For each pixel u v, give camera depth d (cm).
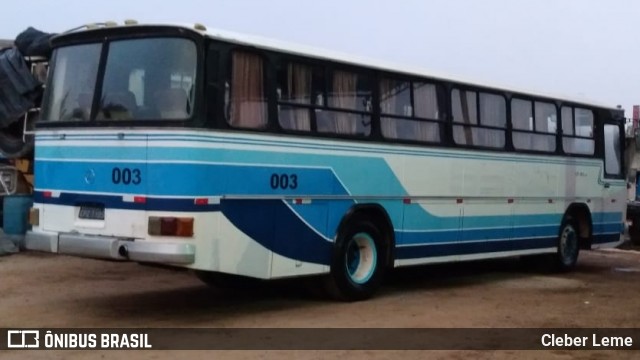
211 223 861
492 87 1279
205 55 861
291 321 925
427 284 1279
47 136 962
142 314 953
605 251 1966
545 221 1415
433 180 1170
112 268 1330
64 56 974
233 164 886
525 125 1360
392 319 954
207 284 1191
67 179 937
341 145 1023
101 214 904
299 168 967
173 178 848
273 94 940
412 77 1137
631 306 1098
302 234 975
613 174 1597
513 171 1329
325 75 1011
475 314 1005
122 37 917
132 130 877
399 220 1117
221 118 873
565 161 1455
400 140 1111
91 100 930
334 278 1030
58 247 923
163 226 847
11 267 1309
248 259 905
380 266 1100
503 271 1484
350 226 1044
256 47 916
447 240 1202
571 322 973
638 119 2031
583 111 1512
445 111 1194
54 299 1041
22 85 1491
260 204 919
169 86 873
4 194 1533
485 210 1273
